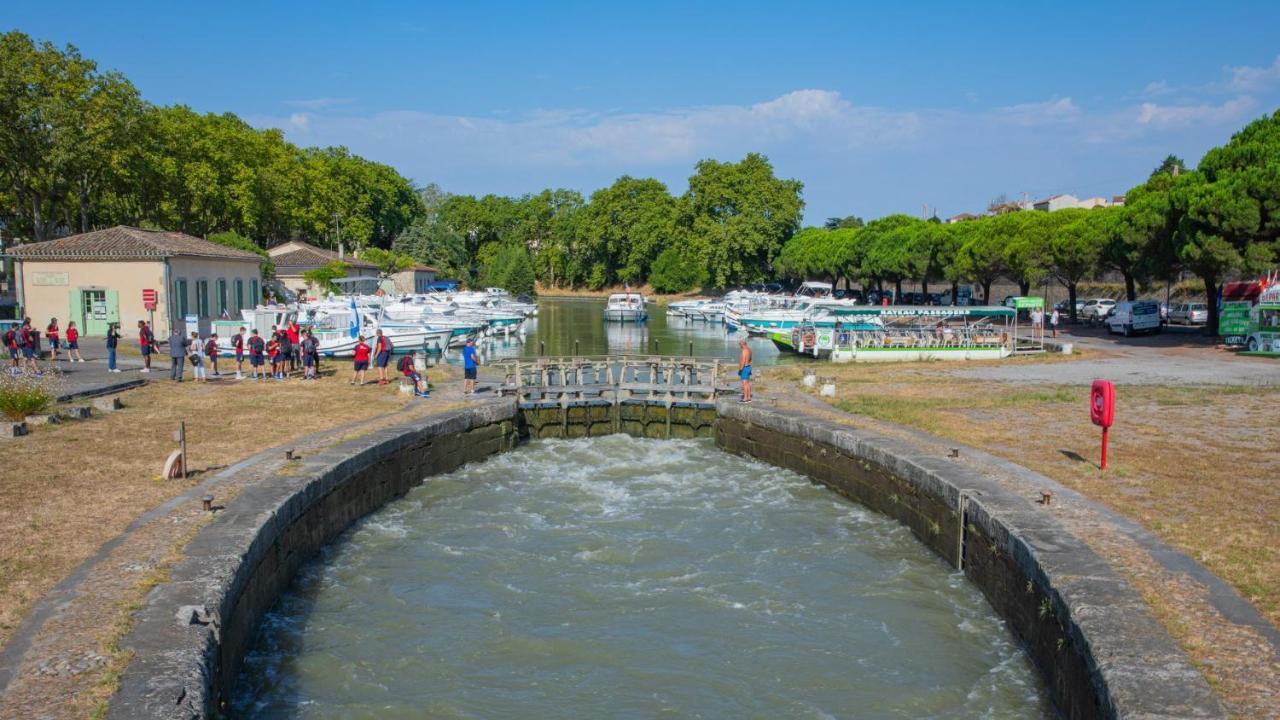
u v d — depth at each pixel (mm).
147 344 33938
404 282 100812
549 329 76312
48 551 12094
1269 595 10648
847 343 44938
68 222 58844
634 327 79250
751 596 15141
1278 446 19328
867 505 20281
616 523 19312
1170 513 14195
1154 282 74000
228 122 81438
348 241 102938
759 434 25656
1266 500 14906
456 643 13320
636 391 30734
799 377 34250
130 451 18797
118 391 28406
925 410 24953
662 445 28188
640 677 12375
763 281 120250
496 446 26641
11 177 54688
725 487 22547
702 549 17547
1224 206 40094
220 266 49719
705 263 112125
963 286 94438
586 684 12172
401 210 128750
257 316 42781
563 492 22031
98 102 53594
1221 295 49094
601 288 148250
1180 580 11188
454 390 30391
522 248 131250
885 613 14344
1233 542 12641
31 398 21672
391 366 38500
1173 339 47875
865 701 11688
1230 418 22844
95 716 7766
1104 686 8758
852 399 27641
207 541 12609
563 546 17719
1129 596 10664
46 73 52344
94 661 8820
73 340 36062
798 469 23781
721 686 12109
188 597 10508
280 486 15859
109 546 12352
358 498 19062
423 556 17016
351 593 15070
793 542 17953
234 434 21188
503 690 11992
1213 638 9516
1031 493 15516
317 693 11742
